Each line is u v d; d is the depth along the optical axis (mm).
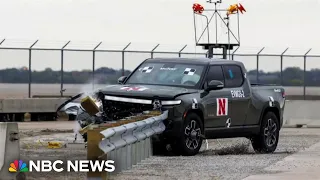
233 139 53281
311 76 93562
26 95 86375
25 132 56656
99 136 27500
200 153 41594
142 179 29578
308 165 35531
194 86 40312
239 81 42844
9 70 85312
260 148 44156
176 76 41062
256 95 43750
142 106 38844
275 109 45250
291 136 58500
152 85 40812
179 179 29766
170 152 41062
